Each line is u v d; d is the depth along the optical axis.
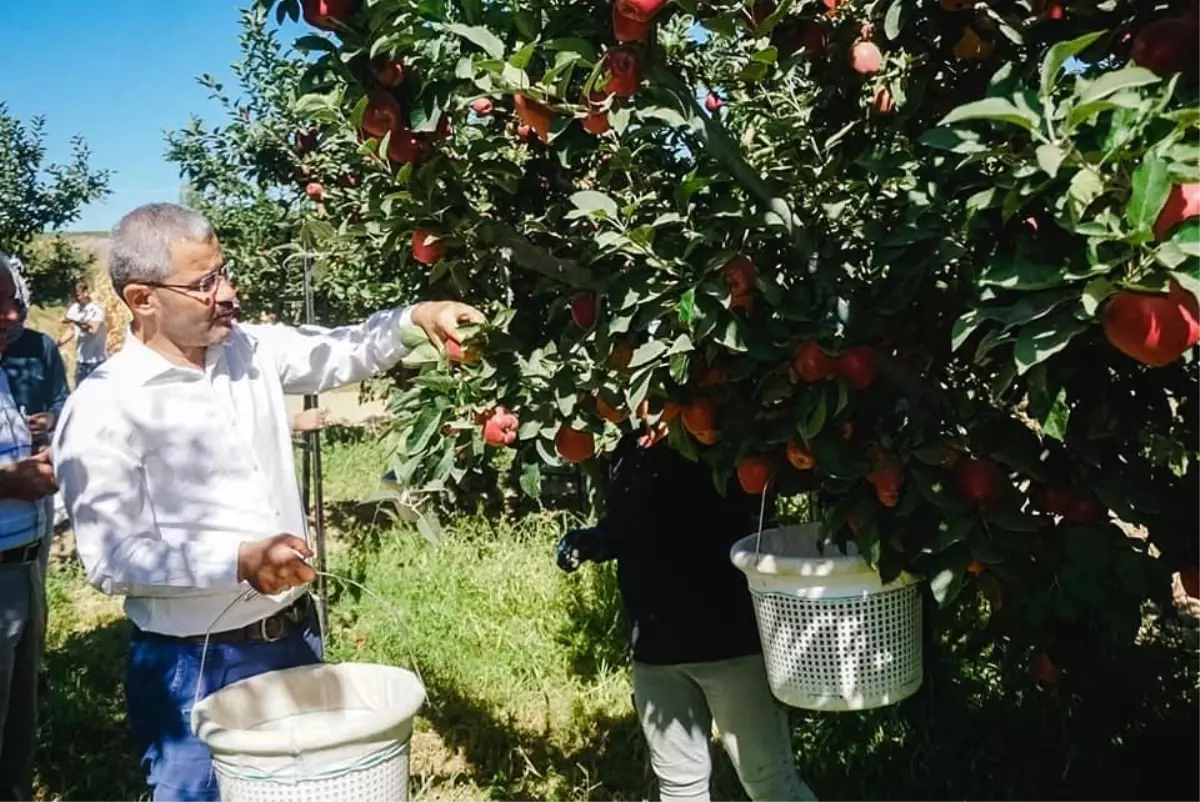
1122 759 2.82
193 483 2.41
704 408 2.17
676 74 2.10
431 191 2.17
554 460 2.40
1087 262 1.41
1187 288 1.25
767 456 2.22
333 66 2.01
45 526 3.39
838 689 2.18
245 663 2.47
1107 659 2.18
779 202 2.08
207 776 2.46
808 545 2.57
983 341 1.46
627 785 3.70
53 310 19.98
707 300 1.91
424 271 3.02
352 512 8.02
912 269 1.97
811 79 2.59
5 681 3.18
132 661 2.49
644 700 2.78
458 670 4.72
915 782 3.16
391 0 1.85
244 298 8.08
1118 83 1.34
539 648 4.83
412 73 2.02
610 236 1.99
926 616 2.59
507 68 1.90
